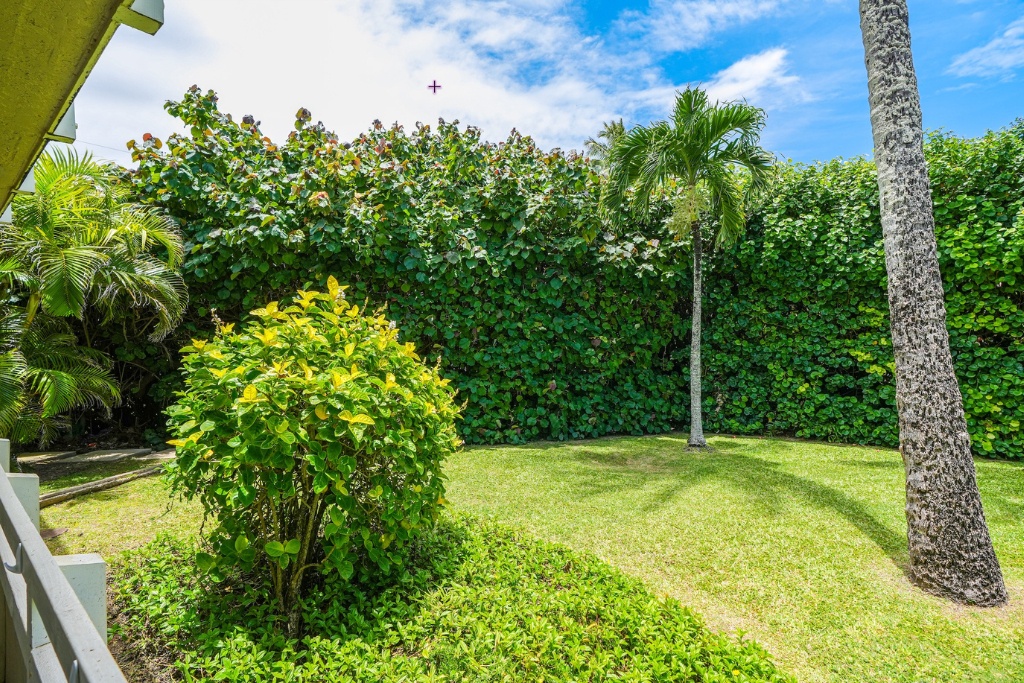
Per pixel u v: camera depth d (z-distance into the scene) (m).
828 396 7.73
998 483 5.36
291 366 2.59
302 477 2.59
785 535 4.07
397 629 2.40
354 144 7.93
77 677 0.79
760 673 2.13
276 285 6.59
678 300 9.05
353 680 1.96
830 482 5.38
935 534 3.34
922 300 3.49
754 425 8.34
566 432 7.89
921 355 3.48
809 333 7.87
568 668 2.05
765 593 3.28
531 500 4.82
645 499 4.87
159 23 1.52
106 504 4.27
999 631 2.94
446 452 3.17
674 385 8.82
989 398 6.50
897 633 2.90
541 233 7.75
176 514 4.04
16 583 1.42
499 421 7.45
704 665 2.15
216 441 2.38
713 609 3.11
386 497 2.64
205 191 6.54
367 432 2.54
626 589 2.83
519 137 8.56
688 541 3.96
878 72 3.67
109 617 2.48
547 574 2.98
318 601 2.67
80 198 5.42
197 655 2.10
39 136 2.17
